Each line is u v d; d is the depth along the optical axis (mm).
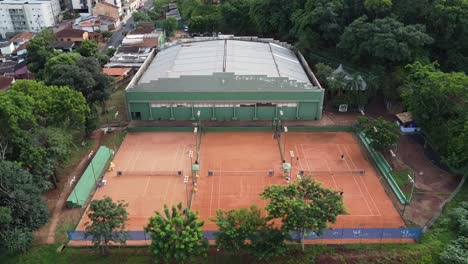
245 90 83938
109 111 92062
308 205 45062
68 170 69938
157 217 45219
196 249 45188
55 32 155250
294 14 113938
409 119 81562
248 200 61844
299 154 74750
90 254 51375
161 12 184000
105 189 65062
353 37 92688
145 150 76438
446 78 70250
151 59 107875
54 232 55531
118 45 149250
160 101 85250
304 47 105938
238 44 107375
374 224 56688
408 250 51031
